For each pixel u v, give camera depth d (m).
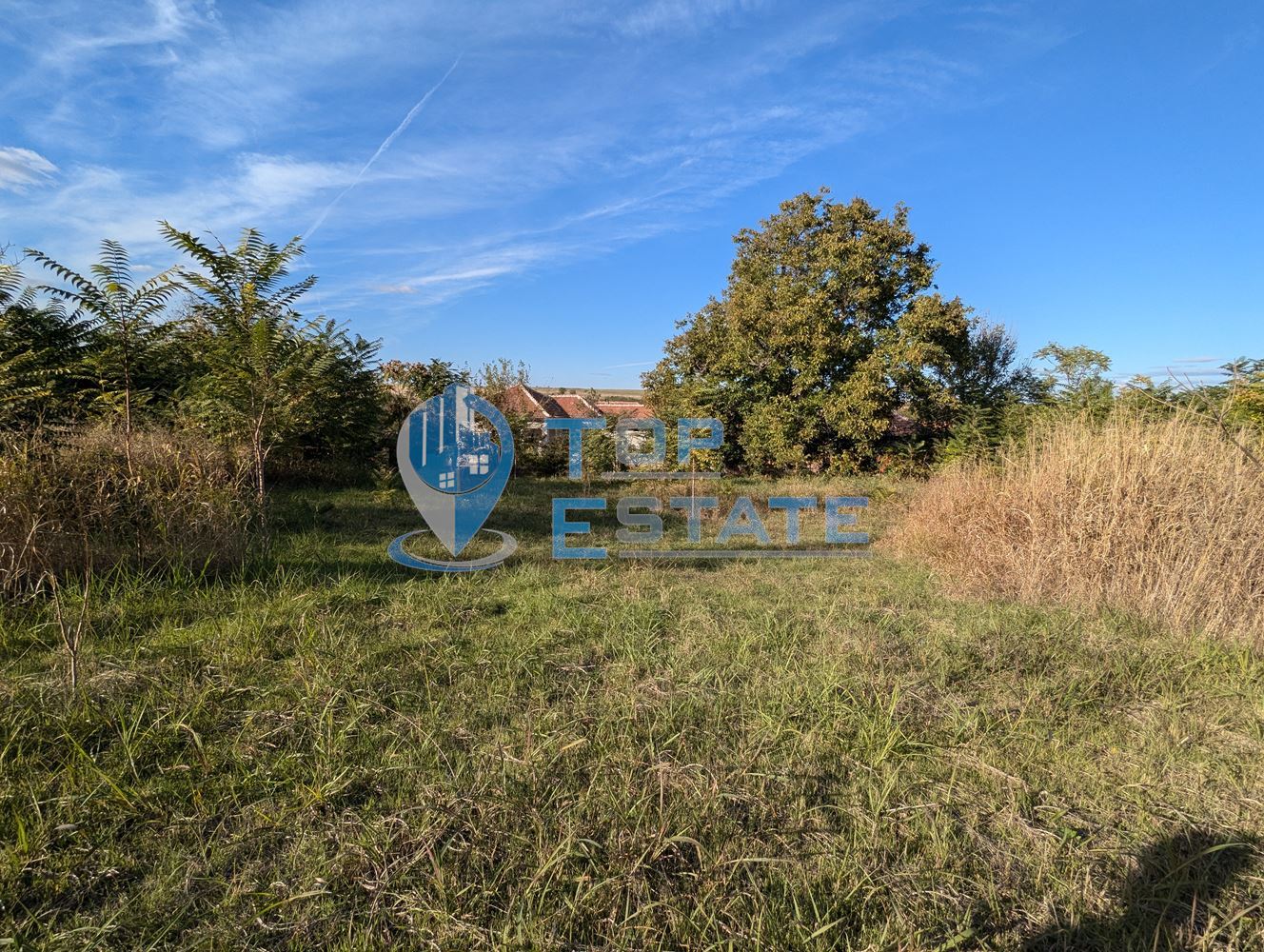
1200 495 4.99
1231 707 3.37
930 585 5.73
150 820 2.20
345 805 2.34
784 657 3.85
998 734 3.03
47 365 7.50
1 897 1.85
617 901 1.94
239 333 7.43
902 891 2.05
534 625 4.27
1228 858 2.27
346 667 3.34
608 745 2.77
